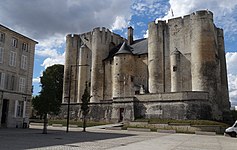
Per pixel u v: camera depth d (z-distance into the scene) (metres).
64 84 50.62
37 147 10.62
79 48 51.81
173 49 38.25
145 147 11.67
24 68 29.31
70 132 22.52
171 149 11.10
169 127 27.52
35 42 31.25
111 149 10.57
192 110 29.03
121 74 41.12
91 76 46.91
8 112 26.39
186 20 37.81
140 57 42.06
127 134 21.17
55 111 21.14
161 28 39.56
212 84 33.62
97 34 47.44
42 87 21.30
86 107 25.69
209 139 18.05
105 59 46.59
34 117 45.38
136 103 33.00
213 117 31.97
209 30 35.00
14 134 18.02
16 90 27.73
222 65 39.25
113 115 33.94
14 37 28.34
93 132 23.06
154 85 37.59
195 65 34.78
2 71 26.23
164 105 30.88
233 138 19.64
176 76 36.44
